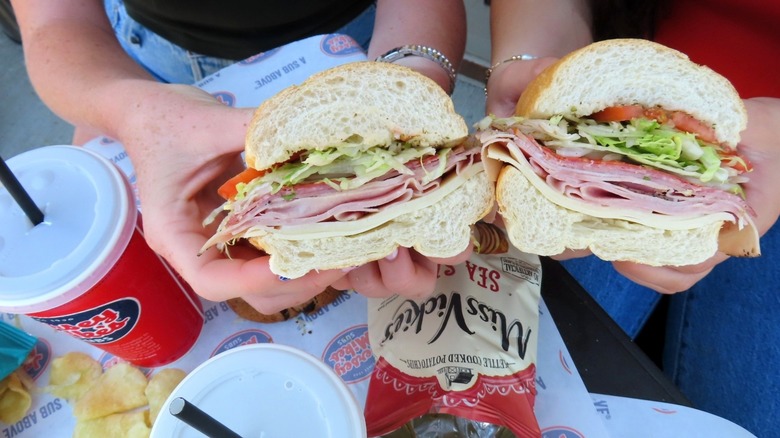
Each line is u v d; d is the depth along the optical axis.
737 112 0.28
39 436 0.32
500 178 0.30
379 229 0.30
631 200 0.29
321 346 0.34
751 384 0.42
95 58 0.39
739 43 0.40
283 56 0.46
